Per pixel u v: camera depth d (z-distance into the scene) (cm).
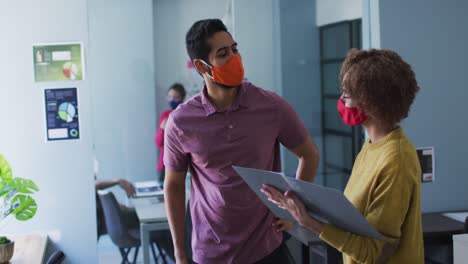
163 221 367
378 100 173
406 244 178
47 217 332
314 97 392
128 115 362
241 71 199
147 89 364
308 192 171
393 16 359
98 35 356
